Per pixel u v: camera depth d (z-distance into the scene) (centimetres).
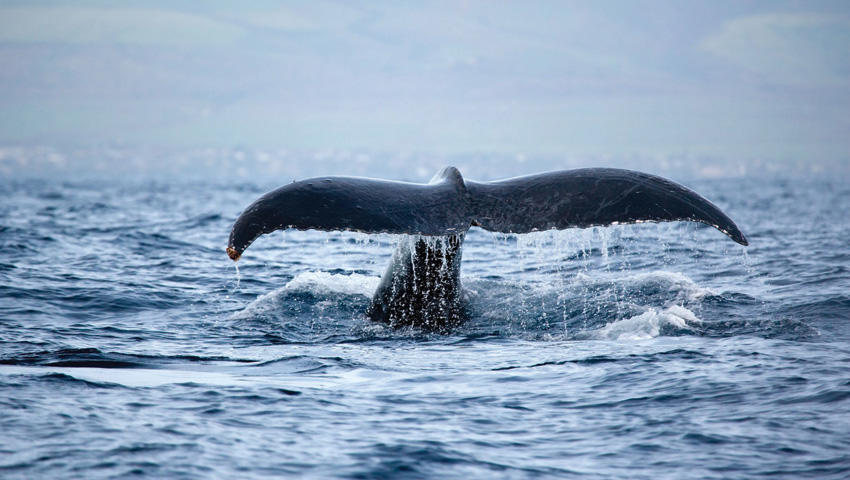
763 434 2409
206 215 12331
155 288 5253
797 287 5109
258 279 5741
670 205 3369
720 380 2912
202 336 3834
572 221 3322
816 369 3031
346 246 7875
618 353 3344
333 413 2623
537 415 2622
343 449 2327
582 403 2728
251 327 3966
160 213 13162
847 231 10250
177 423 2489
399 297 3875
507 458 2284
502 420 2578
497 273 6166
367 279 4769
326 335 3784
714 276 5862
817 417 2533
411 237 3828
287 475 2150
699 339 3581
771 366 3086
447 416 2608
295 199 3216
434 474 2180
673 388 2844
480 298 4153
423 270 3831
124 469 2142
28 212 12744
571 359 3272
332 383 2972
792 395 2738
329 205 3219
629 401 2733
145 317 4359
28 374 2991
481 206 3381
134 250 7556
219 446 2317
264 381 2988
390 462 2242
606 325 3803
